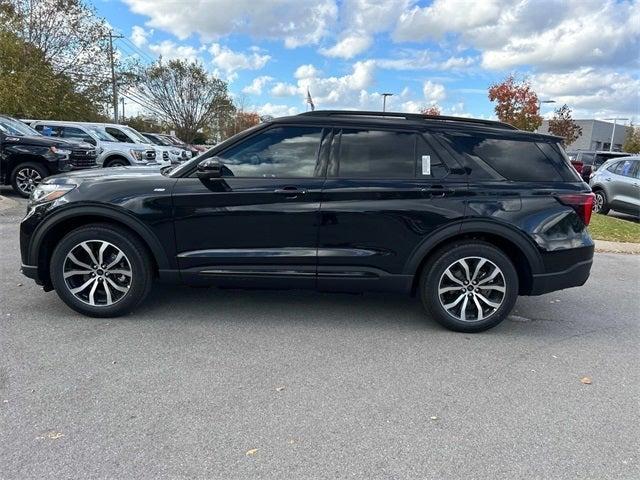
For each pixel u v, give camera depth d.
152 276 4.34
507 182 4.18
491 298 4.28
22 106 22.31
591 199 4.29
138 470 2.42
